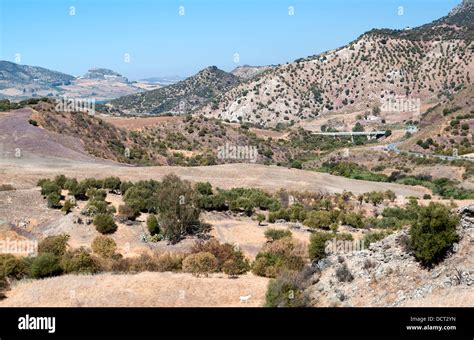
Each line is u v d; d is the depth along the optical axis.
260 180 78.06
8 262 31.86
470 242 21.62
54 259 32.59
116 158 100.50
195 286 29.17
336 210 59.12
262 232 48.09
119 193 59.12
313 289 24.83
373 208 67.50
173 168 80.38
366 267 24.08
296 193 69.12
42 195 52.94
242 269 33.44
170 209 45.38
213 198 54.94
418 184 96.25
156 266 34.03
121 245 42.78
